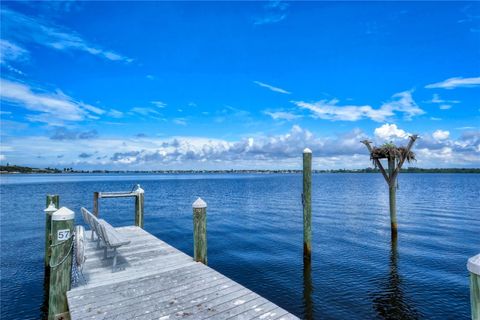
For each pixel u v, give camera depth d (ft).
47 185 234.79
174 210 87.20
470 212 72.59
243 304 16.12
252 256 38.01
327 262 34.60
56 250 17.17
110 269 21.76
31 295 26.71
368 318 21.75
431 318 21.59
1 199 117.50
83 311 15.26
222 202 107.24
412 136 42.60
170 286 18.51
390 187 44.57
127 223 64.90
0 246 43.68
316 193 143.64
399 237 46.52
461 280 28.32
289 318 14.66
